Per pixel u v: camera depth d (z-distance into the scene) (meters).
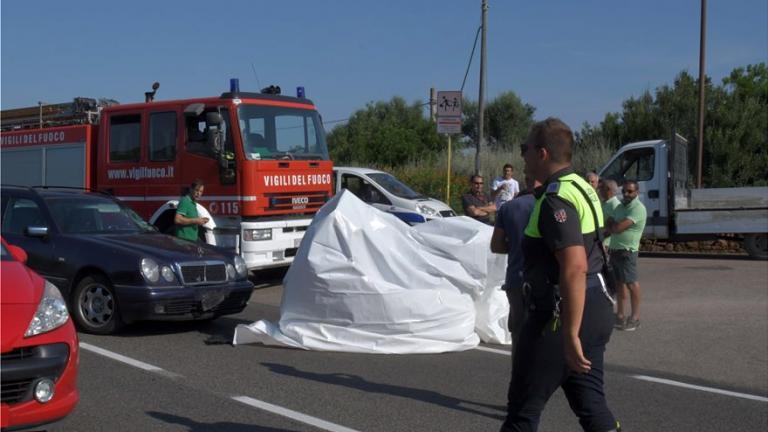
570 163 4.33
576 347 3.94
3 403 4.99
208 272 9.37
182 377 7.42
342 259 8.45
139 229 10.45
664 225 17.48
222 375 7.51
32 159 14.95
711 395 7.23
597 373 4.28
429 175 24.12
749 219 16.77
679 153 18.09
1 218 10.09
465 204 13.81
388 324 8.39
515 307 5.04
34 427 5.13
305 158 13.41
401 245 8.67
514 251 5.17
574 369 3.99
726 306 11.70
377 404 6.64
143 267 8.91
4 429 4.94
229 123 12.48
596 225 4.23
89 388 6.98
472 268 8.84
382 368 7.85
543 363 4.15
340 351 8.45
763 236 17.00
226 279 9.55
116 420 6.10
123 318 9.01
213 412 6.35
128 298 8.89
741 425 6.32
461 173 26.50
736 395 7.24
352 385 7.22
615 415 6.56
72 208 10.09
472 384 7.31
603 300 4.21
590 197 4.24
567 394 4.38
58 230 9.69
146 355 8.30
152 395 6.80
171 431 5.87
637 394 7.23
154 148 13.19
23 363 5.05
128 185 13.49
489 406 6.63
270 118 12.98
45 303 5.41
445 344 8.52
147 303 8.84
